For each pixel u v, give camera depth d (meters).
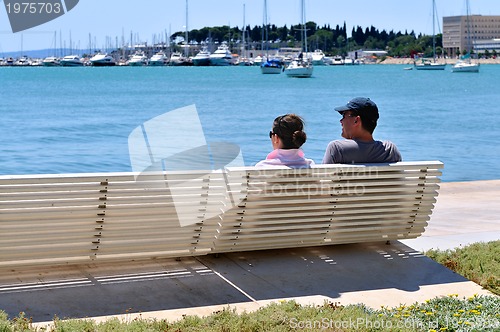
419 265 10.37
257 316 7.87
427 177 10.21
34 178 8.21
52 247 8.61
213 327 7.59
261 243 9.80
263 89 103.44
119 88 103.25
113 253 9.05
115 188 8.59
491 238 12.18
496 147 33.03
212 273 9.68
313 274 9.80
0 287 8.82
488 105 70.06
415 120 51.09
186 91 95.56
